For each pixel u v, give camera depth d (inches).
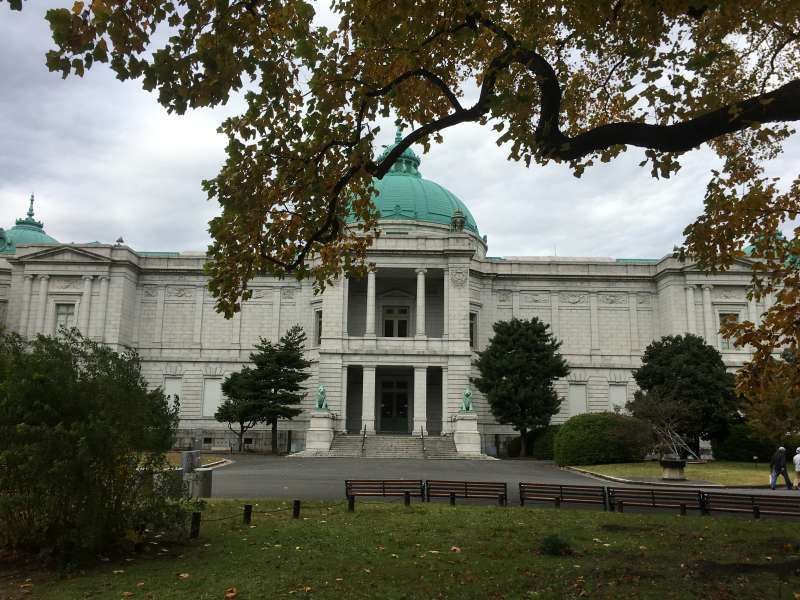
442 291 2778.1
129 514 601.9
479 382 2354.8
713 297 2694.4
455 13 541.0
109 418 580.4
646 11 483.2
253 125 590.9
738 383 592.7
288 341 2349.9
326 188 636.7
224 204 601.6
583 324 2844.5
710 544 650.8
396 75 629.3
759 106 457.7
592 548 627.5
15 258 2709.2
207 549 617.9
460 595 474.3
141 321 2822.3
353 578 518.3
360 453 2144.4
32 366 579.8
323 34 544.7
